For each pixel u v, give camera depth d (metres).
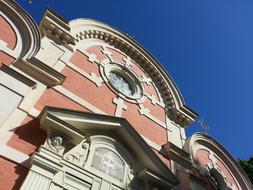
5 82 9.22
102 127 10.39
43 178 7.88
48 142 8.79
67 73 11.85
